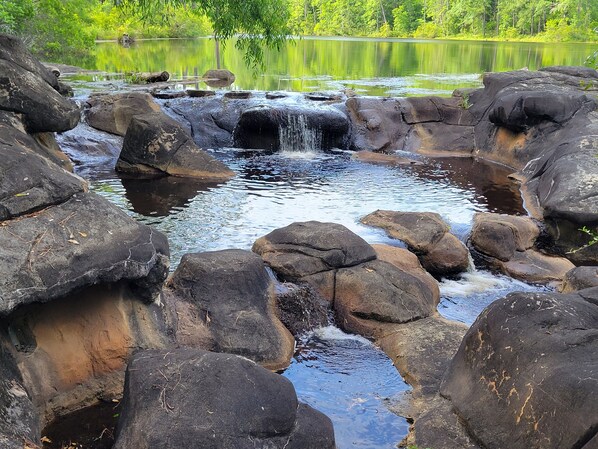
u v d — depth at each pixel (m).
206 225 9.96
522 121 15.04
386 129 17.22
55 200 5.37
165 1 13.81
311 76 30.00
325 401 5.62
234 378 4.41
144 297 5.67
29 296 4.59
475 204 11.85
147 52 44.81
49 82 9.07
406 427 5.25
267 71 32.91
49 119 8.38
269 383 4.49
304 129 16.41
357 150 16.77
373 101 17.78
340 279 7.27
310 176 13.73
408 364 6.09
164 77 25.09
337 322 7.04
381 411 5.47
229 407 4.25
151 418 4.15
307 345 6.63
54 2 32.19
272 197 11.80
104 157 14.70
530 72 17.41
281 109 16.36
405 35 85.44
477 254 9.34
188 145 13.70
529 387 4.24
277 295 6.93
